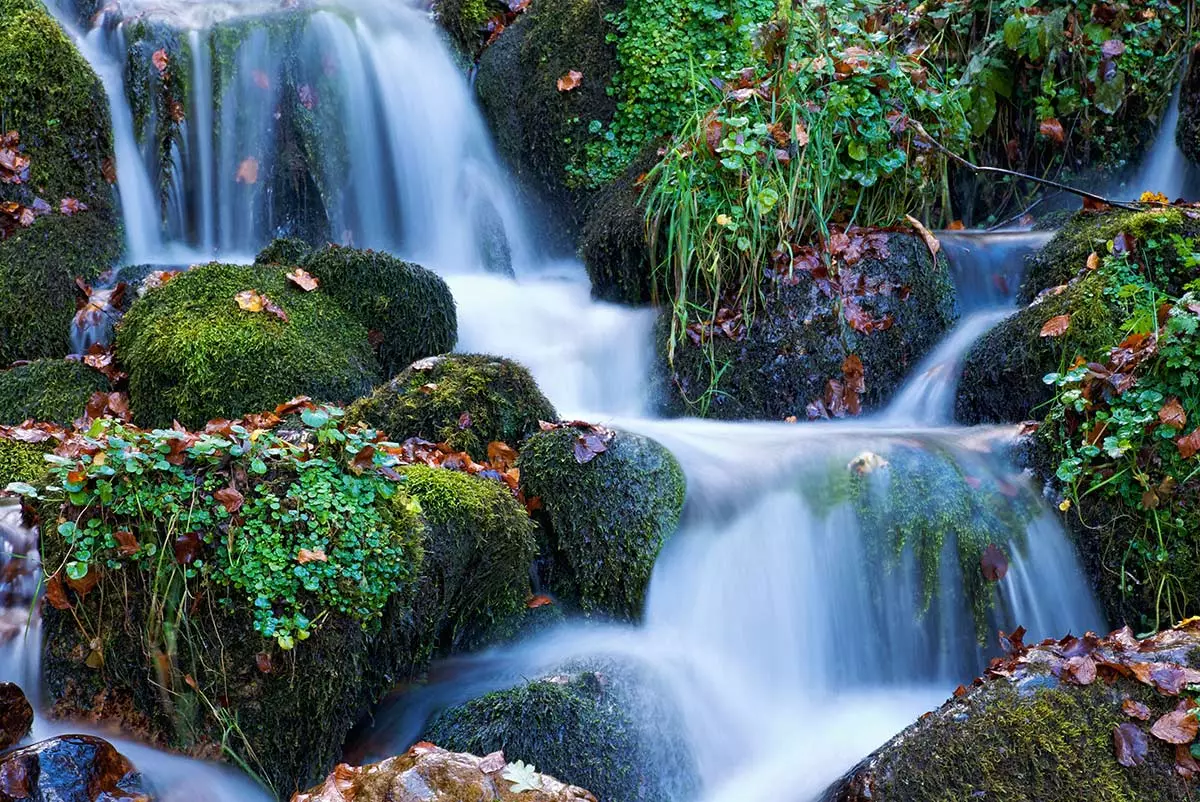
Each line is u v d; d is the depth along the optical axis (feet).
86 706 11.49
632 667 12.87
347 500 11.79
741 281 18.95
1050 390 16.52
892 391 19.15
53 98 21.57
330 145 24.20
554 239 25.67
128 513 11.12
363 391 17.21
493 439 15.46
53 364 17.54
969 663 14.33
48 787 10.13
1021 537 14.62
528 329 20.36
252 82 23.76
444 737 11.73
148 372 16.87
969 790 10.44
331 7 25.31
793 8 21.86
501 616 13.76
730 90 20.74
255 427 14.76
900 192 20.30
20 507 11.79
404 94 25.27
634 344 19.75
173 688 11.21
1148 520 14.06
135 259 22.26
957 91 22.76
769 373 18.78
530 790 9.95
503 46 26.50
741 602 14.60
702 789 12.51
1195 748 10.41
